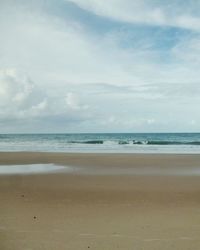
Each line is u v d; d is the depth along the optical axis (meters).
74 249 4.72
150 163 18.45
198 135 92.75
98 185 10.90
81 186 10.69
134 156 23.36
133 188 10.30
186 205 7.78
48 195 9.11
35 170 15.33
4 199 8.54
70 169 15.70
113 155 24.33
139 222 6.21
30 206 7.67
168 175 13.45
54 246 4.85
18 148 37.53
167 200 8.41
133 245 4.90
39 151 30.59
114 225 5.99
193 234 5.44
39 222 6.19
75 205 7.80
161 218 6.52
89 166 17.00
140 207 7.56
